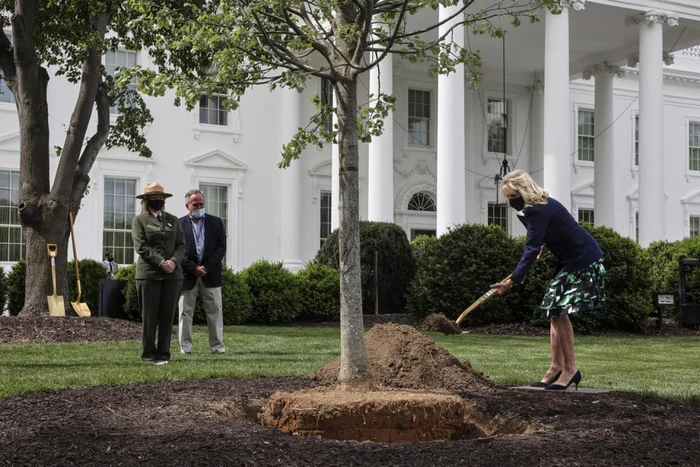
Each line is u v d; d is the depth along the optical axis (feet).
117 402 18.88
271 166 88.84
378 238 66.33
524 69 105.19
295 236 87.92
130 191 81.35
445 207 73.05
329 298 66.44
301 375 25.36
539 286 55.06
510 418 17.76
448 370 22.24
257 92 88.48
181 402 18.86
